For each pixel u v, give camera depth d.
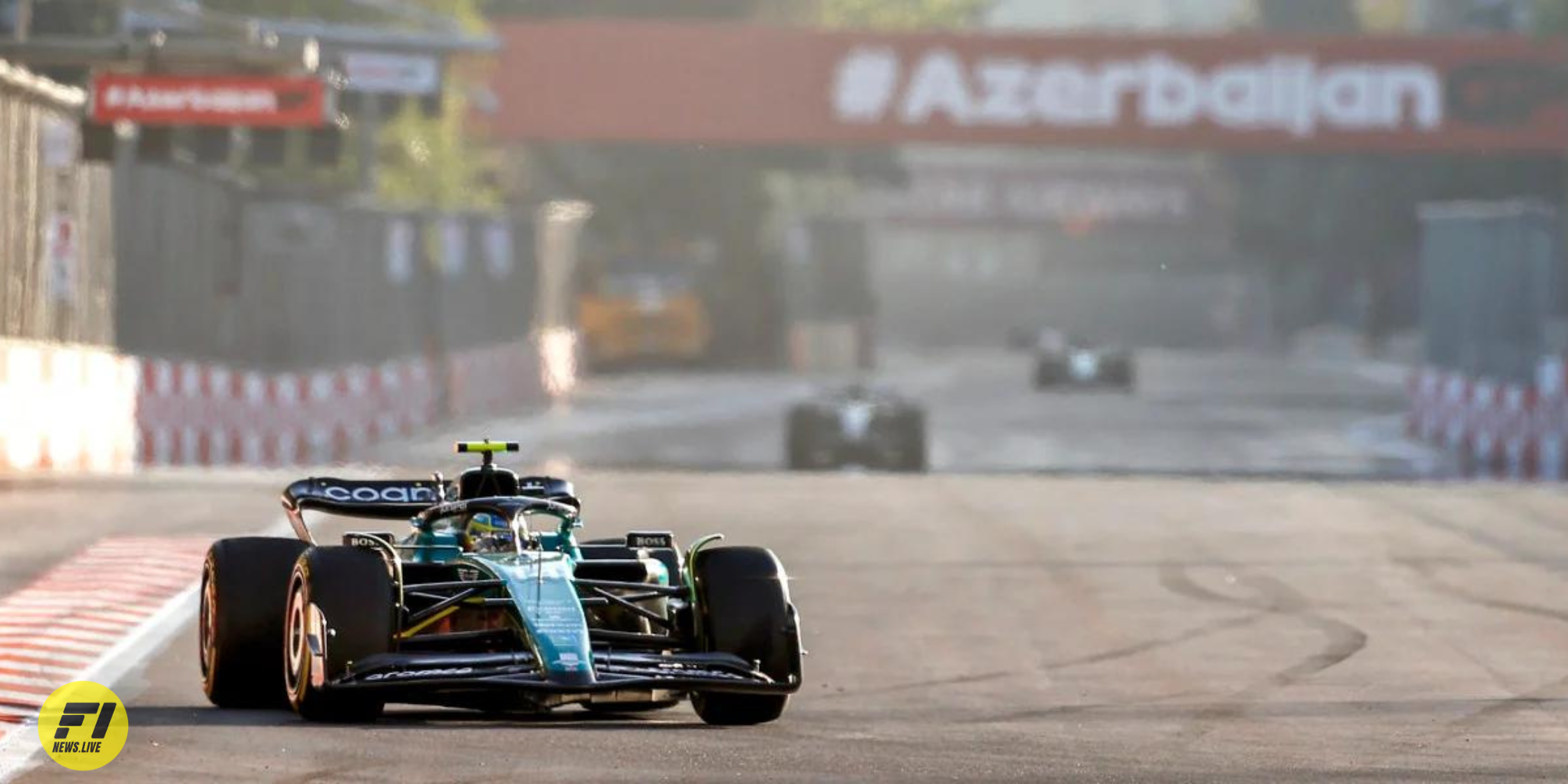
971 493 93.25
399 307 166.25
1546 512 87.06
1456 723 44.06
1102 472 136.75
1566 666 52.88
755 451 154.88
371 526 77.25
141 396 112.62
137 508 80.25
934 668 52.56
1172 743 40.38
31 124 102.94
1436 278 173.12
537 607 37.34
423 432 159.38
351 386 139.00
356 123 161.00
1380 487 97.12
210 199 135.38
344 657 37.06
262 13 153.88
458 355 176.12
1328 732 42.50
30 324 102.81
